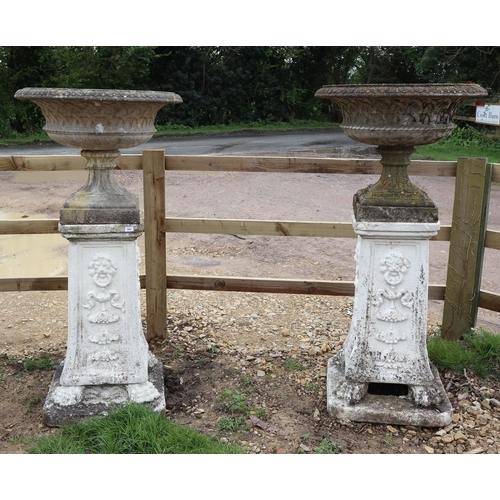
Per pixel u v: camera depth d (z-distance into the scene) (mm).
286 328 4930
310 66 24203
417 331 3531
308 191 10375
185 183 11062
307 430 3492
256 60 23078
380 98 2986
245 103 23453
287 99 23625
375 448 3330
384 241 3416
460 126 16812
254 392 3912
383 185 3404
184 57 21281
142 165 4406
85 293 3424
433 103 3014
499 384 4008
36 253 6824
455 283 4469
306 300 5523
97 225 3275
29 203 8961
